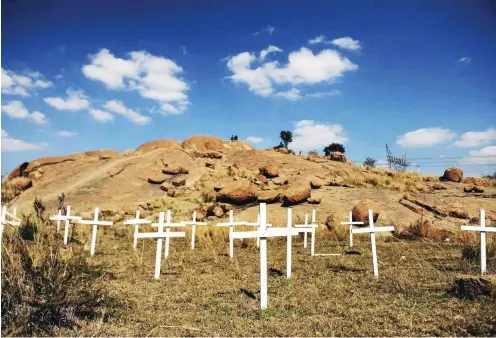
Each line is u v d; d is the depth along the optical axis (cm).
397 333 509
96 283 738
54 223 1767
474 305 618
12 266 536
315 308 635
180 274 960
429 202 2414
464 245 1370
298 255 1296
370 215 927
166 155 3603
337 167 3509
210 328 540
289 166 3456
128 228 2017
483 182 3158
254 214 2311
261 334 514
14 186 3042
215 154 3841
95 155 4091
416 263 1062
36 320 525
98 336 504
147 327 545
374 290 754
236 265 1086
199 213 2334
